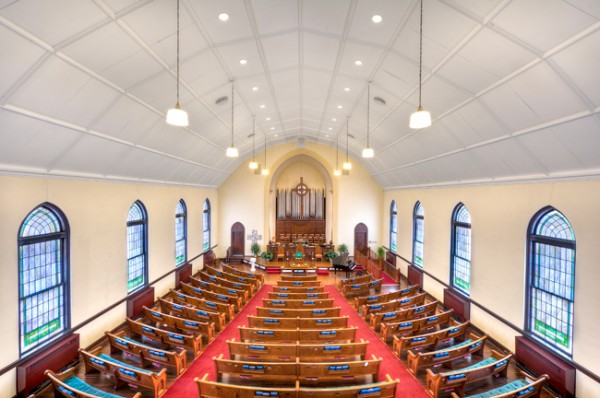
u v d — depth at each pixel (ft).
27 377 23.98
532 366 27.63
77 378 24.99
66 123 23.57
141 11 18.51
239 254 74.18
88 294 32.01
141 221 42.32
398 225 64.80
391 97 32.40
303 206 81.82
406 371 27.58
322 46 27.50
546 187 27.48
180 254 55.06
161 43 21.93
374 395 21.04
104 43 19.38
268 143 68.54
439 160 39.68
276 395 20.56
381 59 26.68
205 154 49.80
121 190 37.47
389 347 31.99
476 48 20.34
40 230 27.04
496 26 17.94
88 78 21.31
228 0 20.27
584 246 23.84
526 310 29.94
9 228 23.47
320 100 40.98
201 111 35.40
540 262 28.94
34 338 26.14
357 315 40.83
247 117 44.16
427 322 33.76
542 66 18.67
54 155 25.66
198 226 61.93
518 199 30.81
